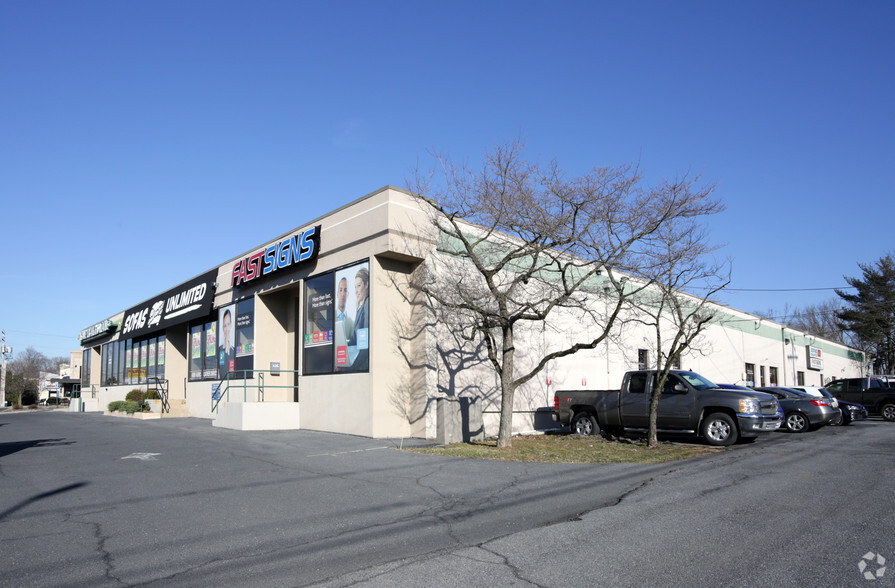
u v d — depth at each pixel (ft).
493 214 48.26
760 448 48.80
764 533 23.09
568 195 47.85
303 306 64.18
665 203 49.39
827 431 66.69
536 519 26.16
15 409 221.46
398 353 55.88
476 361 59.82
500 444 48.60
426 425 54.24
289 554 21.74
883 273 191.83
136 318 115.03
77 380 207.51
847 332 216.54
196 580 19.21
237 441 52.47
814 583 17.80
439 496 31.04
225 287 80.69
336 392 58.23
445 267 57.47
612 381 77.15
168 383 99.60
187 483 34.40
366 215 56.44
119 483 34.47
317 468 39.04
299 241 64.03
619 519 25.70
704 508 27.40
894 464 39.37
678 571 19.03
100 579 19.39
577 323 72.54
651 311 84.12
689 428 52.37
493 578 18.79
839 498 28.94
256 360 71.31
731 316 110.73
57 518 26.94
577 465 40.37
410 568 19.94
